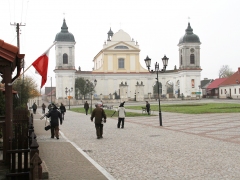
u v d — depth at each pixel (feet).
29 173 28.25
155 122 96.02
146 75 360.28
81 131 76.18
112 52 357.61
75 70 333.83
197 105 197.88
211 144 50.06
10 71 28.60
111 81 357.20
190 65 345.31
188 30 351.46
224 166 34.55
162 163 36.88
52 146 51.37
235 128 72.43
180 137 59.52
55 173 32.78
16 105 98.94
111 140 58.23
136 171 33.32
